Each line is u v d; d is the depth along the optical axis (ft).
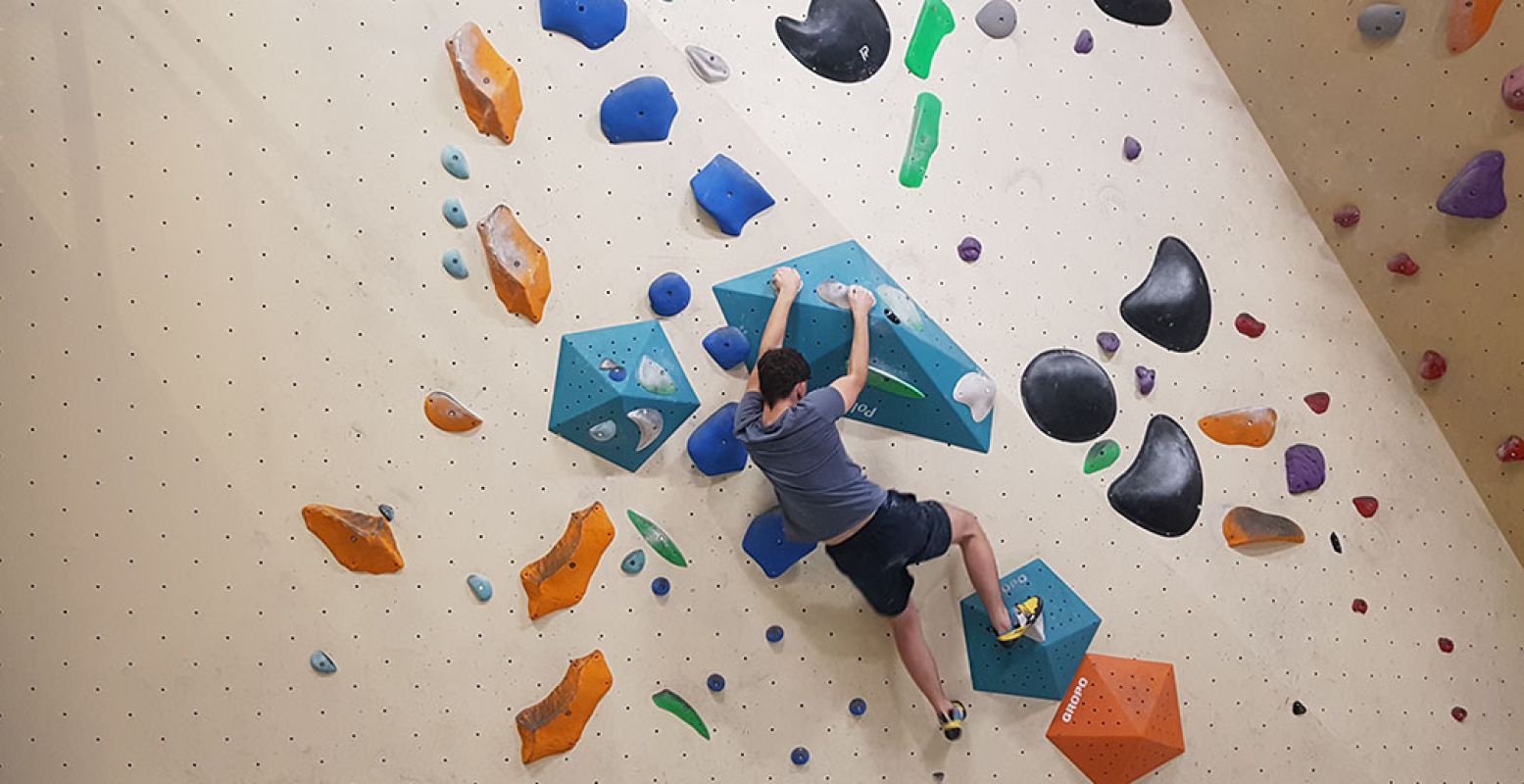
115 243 9.44
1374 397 12.43
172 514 9.63
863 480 10.16
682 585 10.65
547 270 10.25
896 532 10.25
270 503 9.79
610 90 10.36
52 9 9.25
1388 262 12.21
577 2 10.21
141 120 9.43
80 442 9.48
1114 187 11.82
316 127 9.75
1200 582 11.76
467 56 9.97
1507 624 12.59
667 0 10.56
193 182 9.55
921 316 11.00
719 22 10.71
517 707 10.30
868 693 11.09
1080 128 11.76
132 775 9.65
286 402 9.79
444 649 10.16
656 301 10.42
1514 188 11.34
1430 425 12.55
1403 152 11.82
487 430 10.18
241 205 9.64
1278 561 12.01
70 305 9.41
